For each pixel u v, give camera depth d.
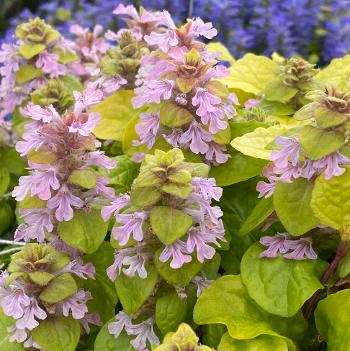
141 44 0.66
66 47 0.69
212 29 0.56
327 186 0.48
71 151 0.51
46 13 1.33
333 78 0.65
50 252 0.50
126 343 0.51
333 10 1.06
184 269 0.49
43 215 0.52
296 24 1.06
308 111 0.49
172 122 0.52
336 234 0.52
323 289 0.52
